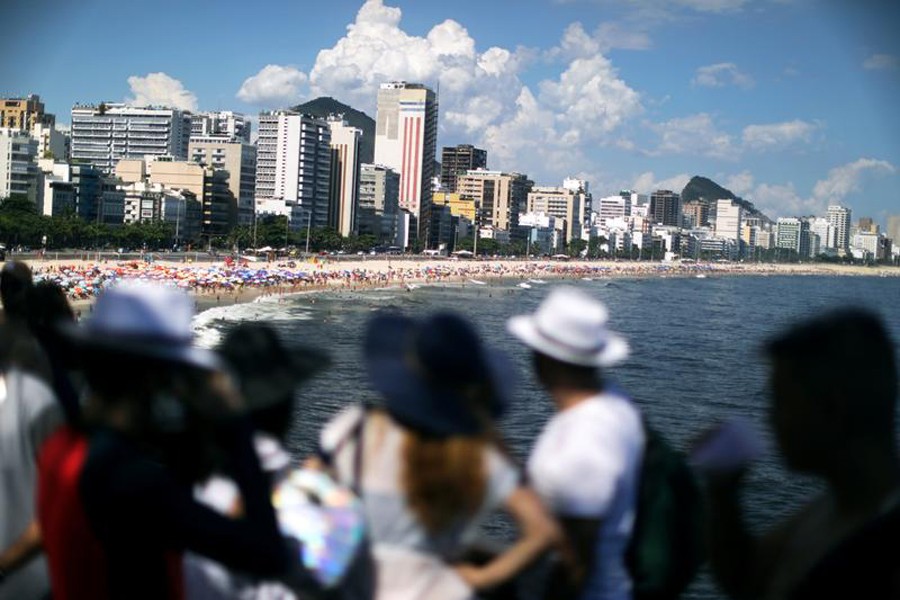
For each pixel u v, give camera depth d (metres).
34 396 6.05
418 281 195.12
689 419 50.53
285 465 4.91
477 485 4.46
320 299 138.25
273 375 4.93
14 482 6.00
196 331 83.31
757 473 29.12
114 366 4.16
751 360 84.50
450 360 4.46
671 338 106.25
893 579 3.54
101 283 107.12
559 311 5.32
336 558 4.52
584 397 5.36
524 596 5.32
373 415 4.72
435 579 4.55
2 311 6.30
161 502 4.01
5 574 5.73
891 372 3.81
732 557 4.43
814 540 3.97
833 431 3.79
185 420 4.25
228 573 4.90
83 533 4.09
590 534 4.99
